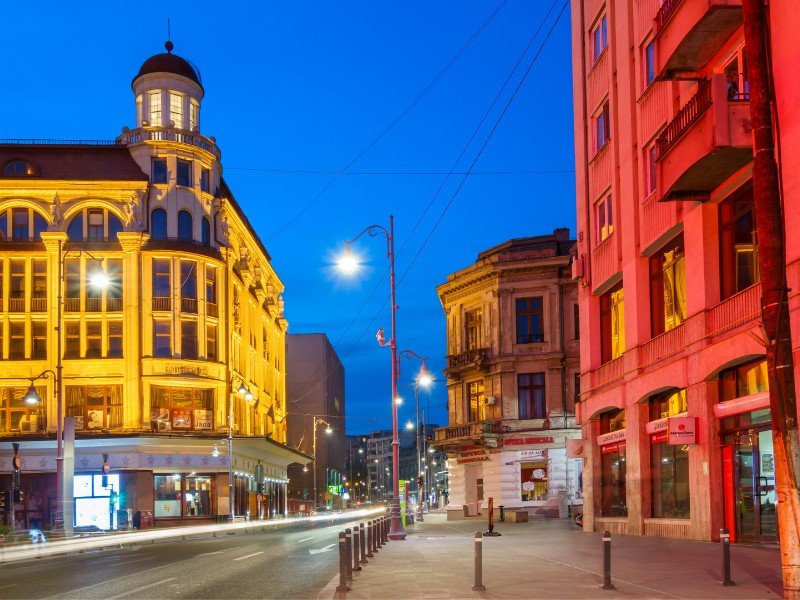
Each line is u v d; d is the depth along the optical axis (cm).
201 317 5672
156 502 5416
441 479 14088
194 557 2380
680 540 2247
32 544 3077
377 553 2119
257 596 1366
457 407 5562
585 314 3203
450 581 1437
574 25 3372
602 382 3038
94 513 5247
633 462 2666
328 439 11588
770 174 1076
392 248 3262
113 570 1998
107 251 5528
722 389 2147
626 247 2741
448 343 5759
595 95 3142
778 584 1288
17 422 5412
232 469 5691
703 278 2161
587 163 3225
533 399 5047
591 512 3098
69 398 5422
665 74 2169
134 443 5300
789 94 1739
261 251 7594
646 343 2600
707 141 1823
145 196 5616
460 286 5528
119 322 5512
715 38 1984
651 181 2564
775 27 1795
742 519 2061
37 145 5697
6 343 5444
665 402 2531
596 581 1390
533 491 4966
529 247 5159
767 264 1066
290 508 8838
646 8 2600
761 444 1970
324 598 1245
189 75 5969
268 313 7781
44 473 5338
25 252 5484
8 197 5528
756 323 1895
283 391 8500
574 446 3253
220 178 6272
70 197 5562
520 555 1977
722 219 2161
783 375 1041
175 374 5494
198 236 5750
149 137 5728
